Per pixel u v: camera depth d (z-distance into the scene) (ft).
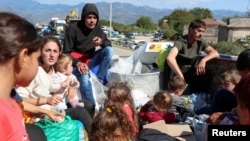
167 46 20.38
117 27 372.79
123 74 18.03
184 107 14.85
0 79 5.06
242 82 5.38
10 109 5.12
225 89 13.69
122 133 9.31
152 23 427.33
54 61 12.98
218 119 10.78
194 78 18.42
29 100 11.03
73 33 18.61
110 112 9.46
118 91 12.63
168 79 18.63
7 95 5.19
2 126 4.95
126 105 12.53
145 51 20.29
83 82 16.12
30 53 5.28
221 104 13.61
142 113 13.80
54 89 12.73
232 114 10.49
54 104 11.17
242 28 233.96
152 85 18.40
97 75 18.81
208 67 18.44
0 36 4.92
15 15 5.26
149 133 11.34
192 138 11.54
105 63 18.66
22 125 5.33
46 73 12.60
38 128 8.70
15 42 4.99
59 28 88.58
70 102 13.55
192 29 18.48
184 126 12.17
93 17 18.49
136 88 18.04
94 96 16.52
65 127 10.54
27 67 5.29
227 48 151.33
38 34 5.50
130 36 310.86
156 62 19.99
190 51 18.75
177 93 15.74
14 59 5.08
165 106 13.44
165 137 11.09
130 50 154.71
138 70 19.92
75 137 10.75
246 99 5.22
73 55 18.74
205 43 18.88
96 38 18.07
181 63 18.89
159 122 12.17
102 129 9.21
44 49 12.69
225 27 239.09
